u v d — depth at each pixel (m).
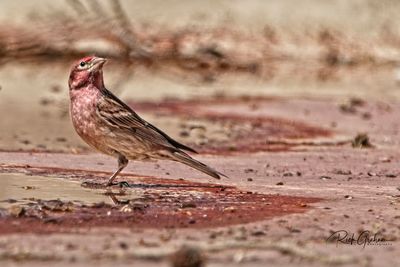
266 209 11.40
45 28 26.27
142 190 12.34
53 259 8.78
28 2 27.62
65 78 24.36
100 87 12.85
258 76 25.50
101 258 8.84
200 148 16.67
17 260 8.73
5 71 24.56
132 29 26.73
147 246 9.32
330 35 28.14
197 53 26.22
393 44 28.03
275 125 19.31
